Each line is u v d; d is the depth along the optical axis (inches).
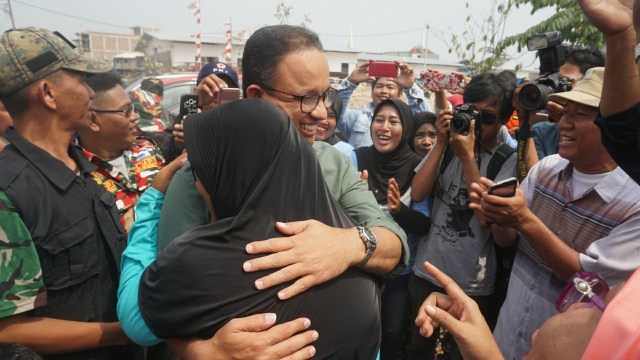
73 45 61.6
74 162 60.8
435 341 96.0
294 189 38.6
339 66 1147.9
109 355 59.2
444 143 96.8
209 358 34.3
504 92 91.0
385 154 115.3
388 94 158.4
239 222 35.9
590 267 62.3
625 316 23.7
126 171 92.2
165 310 35.7
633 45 34.2
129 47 1665.8
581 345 29.5
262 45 48.6
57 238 53.0
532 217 65.9
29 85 54.8
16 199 49.8
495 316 99.3
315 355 36.5
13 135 54.3
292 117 49.2
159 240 45.3
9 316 49.9
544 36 87.9
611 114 36.3
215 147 37.8
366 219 49.5
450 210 95.4
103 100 82.6
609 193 63.8
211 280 34.5
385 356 108.6
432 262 96.7
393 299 106.7
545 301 71.8
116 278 61.0
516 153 92.3
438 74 127.0
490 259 92.9
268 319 34.0
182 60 1074.1
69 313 54.9
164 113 217.8
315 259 36.3
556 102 73.0
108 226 59.7
